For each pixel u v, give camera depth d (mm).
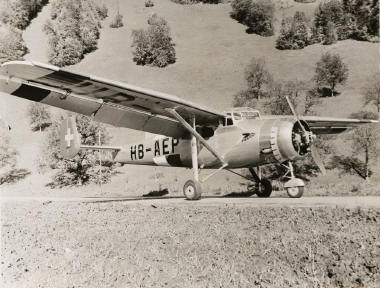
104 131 30875
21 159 33031
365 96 27688
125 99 11992
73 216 10711
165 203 11930
